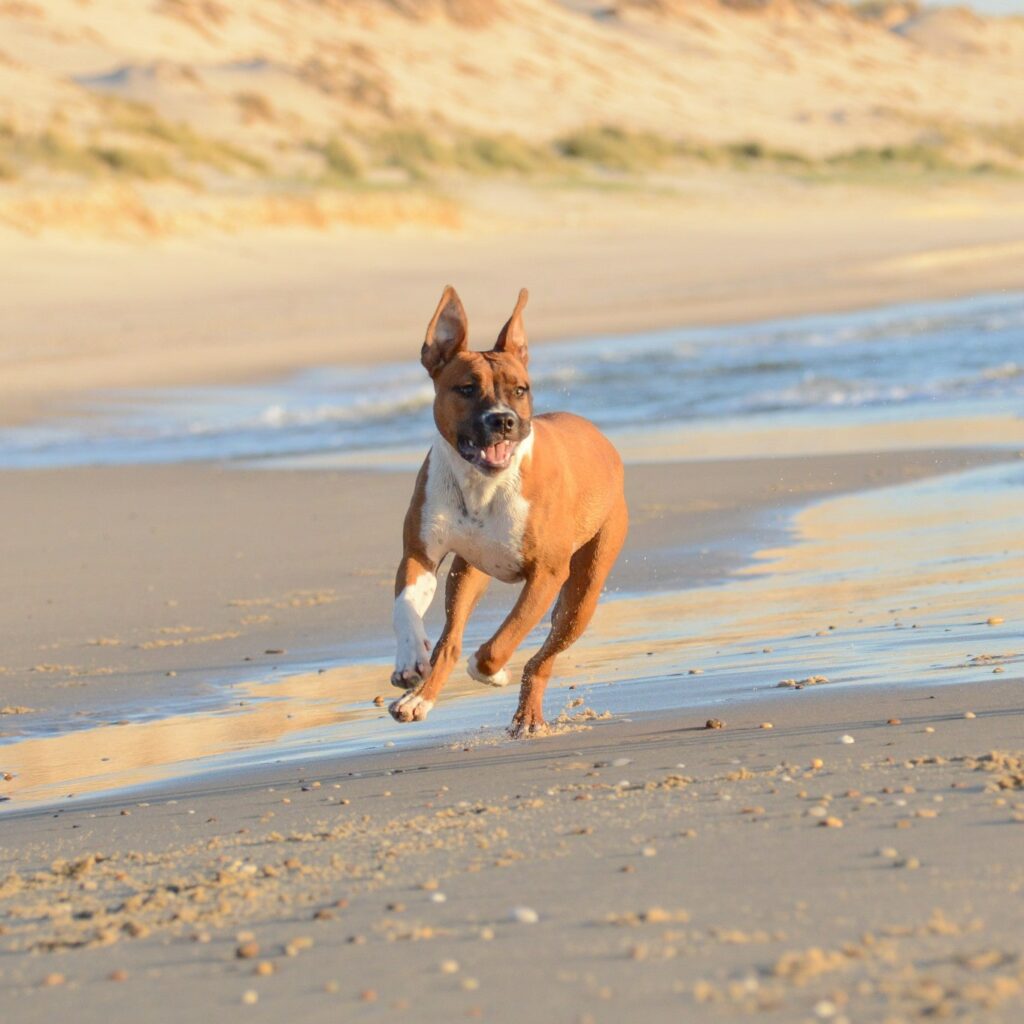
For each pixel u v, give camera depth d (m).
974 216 64.44
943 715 8.40
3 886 6.69
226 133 63.44
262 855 6.85
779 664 10.51
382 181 58.22
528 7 99.06
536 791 7.55
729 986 4.76
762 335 32.31
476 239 51.19
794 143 90.00
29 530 17.80
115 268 42.12
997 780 6.79
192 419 25.61
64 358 31.59
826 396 25.22
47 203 44.81
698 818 6.65
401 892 5.98
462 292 40.06
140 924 5.87
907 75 116.31
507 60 89.25
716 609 12.68
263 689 11.17
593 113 85.50
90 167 49.53
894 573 13.39
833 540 15.16
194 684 11.39
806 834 6.26
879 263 44.59
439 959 5.20
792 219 60.59
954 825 6.21
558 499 9.37
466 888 5.96
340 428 24.61
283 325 35.19
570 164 67.69
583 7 110.06
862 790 6.87
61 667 12.02
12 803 8.72
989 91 117.81
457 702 10.56
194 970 5.32
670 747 8.30
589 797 7.25
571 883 5.91
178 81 67.88
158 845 7.27
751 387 26.45
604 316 36.03
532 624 9.32
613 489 10.10
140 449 23.41
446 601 9.79
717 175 70.75
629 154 69.75
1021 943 4.97
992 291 38.44
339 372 29.78
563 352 31.08
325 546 16.23
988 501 16.50
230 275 42.28
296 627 13.00
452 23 91.50
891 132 97.00
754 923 5.30
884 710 8.69
